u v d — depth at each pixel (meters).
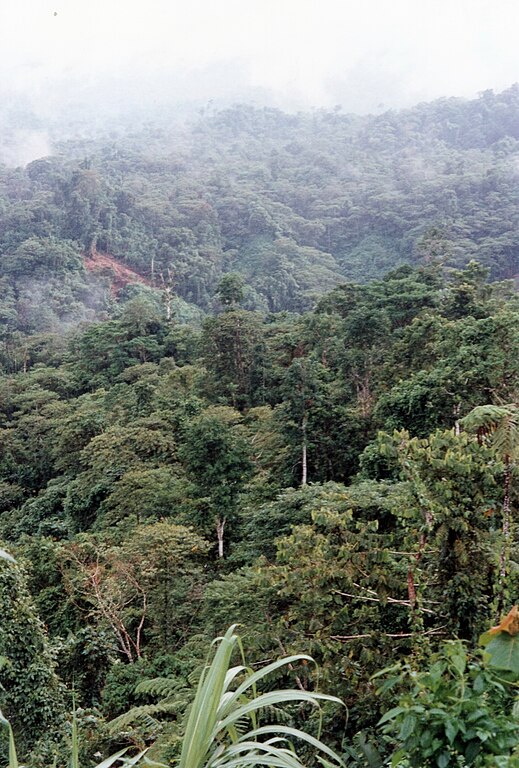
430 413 17.12
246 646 6.87
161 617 15.10
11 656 10.08
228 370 40.59
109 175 140.62
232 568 18.00
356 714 5.26
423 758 2.13
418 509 5.71
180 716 7.53
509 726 2.08
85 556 16.77
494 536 5.73
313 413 22.03
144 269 105.75
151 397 38.22
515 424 5.66
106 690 12.27
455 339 19.02
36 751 9.08
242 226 126.25
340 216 132.25
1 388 50.62
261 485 20.59
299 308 95.50
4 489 37.22
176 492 23.42
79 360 58.50
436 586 5.80
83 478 28.77
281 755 2.02
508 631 2.26
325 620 6.11
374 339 30.52
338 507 7.91
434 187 119.62
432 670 2.29
